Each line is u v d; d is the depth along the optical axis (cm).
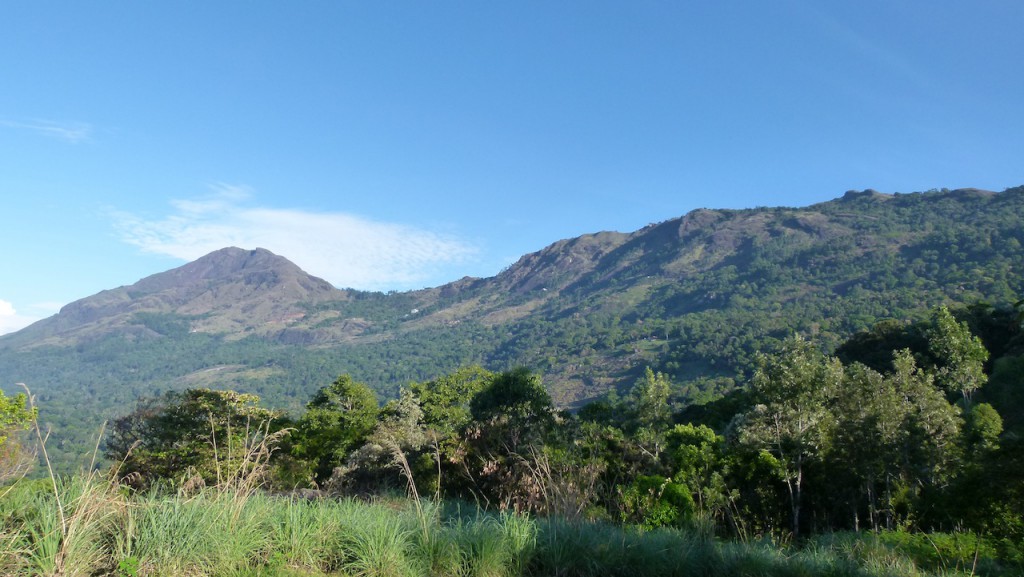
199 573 441
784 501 1869
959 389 3841
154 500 502
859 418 1970
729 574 586
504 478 1048
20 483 483
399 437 1323
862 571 633
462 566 530
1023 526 941
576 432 1498
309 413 2947
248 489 552
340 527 537
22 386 504
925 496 1473
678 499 1020
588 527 648
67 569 400
